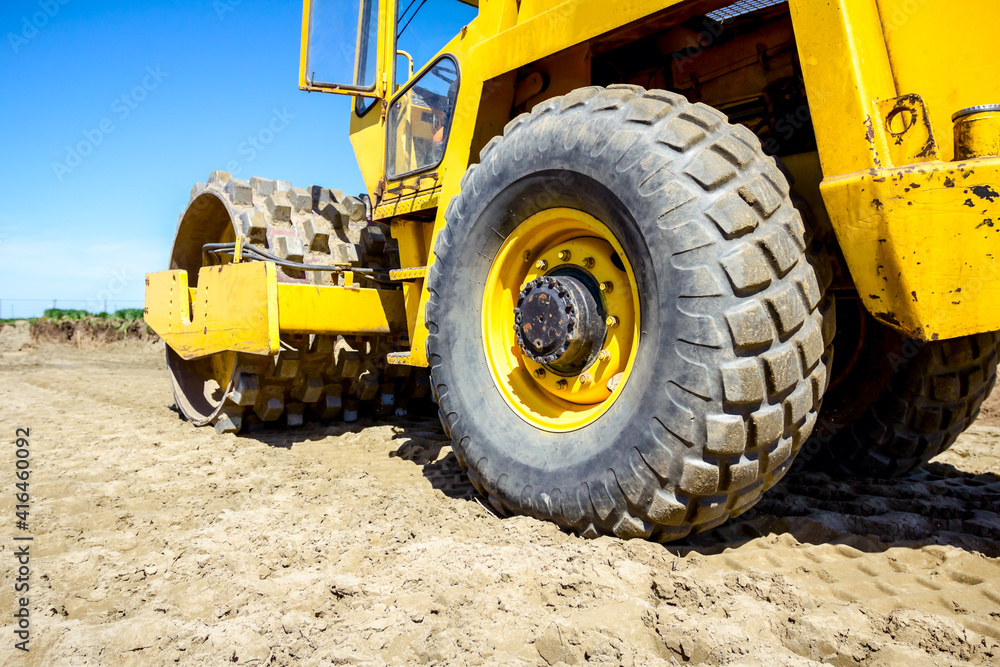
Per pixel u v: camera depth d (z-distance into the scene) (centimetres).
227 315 416
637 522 205
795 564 205
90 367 1251
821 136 188
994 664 146
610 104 227
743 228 189
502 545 214
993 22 179
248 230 431
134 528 245
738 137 204
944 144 185
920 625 159
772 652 150
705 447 188
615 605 169
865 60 183
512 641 154
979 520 248
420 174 355
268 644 155
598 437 216
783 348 189
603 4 239
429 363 289
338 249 449
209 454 380
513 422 251
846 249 185
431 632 160
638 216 207
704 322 188
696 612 170
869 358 309
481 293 271
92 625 166
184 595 185
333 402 466
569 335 232
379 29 392
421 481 320
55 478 319
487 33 306
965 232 170
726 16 268
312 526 245
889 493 287
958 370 291
